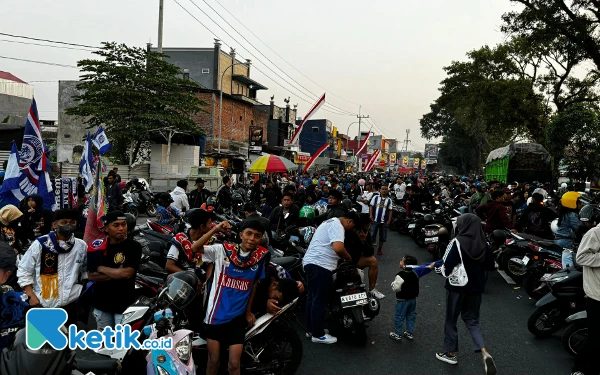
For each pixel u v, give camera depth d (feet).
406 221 45.83
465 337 18.98
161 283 19.15
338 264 18.25
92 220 16.90
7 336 10.19
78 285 13.66
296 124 188.65
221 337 12.58
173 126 77.00
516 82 94.22
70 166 66.80
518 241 26.94
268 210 35.29
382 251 37.63
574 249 24.34
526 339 18.81
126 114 74.38
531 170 77.82
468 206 41.55
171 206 30.58
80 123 107.65
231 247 12.75
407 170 272.51
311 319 17.65
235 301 12.50
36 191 26.81
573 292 18.03
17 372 7.09
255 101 141.18
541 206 31.53
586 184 54.75
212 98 111.65
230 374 12.38
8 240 19.80
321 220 24.75
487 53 101.71
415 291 18.43
